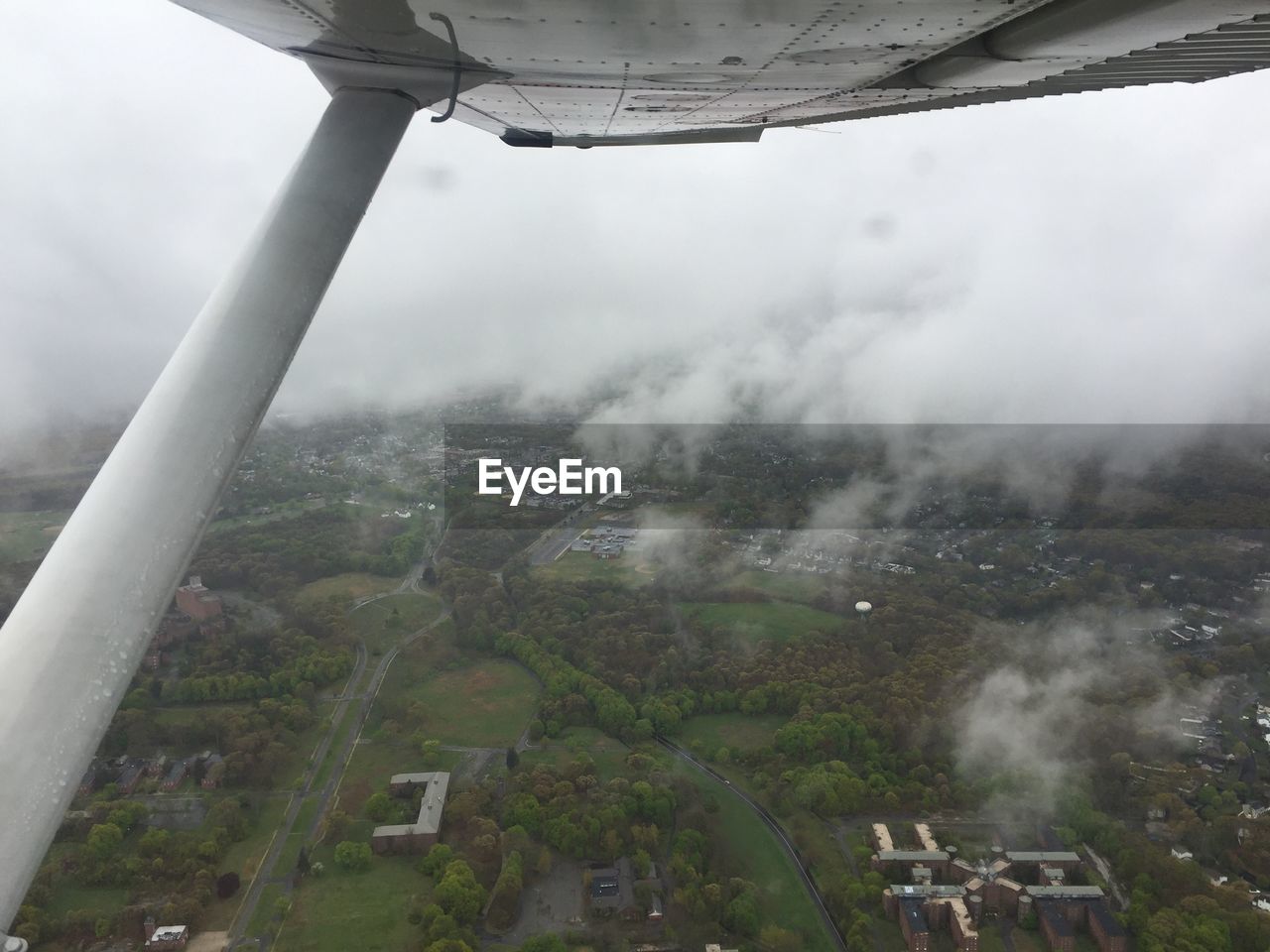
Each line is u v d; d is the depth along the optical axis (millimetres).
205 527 4543
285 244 5496
